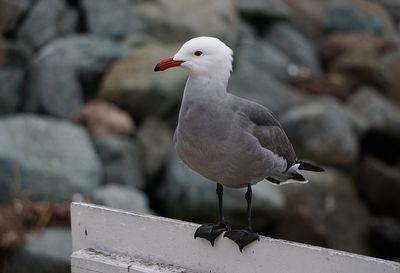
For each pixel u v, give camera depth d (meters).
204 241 5.16
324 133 15.30
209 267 5.16
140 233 5.39
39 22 16.38
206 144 5.38
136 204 12.55
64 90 15.11
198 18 17.39
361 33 20.58
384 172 15.52
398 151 16.89
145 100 14.77
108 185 13.31
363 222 14.93
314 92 17.47
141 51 15.69
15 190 12.24
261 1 19.30
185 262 5.25
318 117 15.35
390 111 17.09
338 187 14.69
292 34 19.34
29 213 11.80
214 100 5.36
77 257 5.48
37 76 15.17
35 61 15.36
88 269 5.43
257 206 12.98
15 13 16.22
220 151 5.40
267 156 5.64
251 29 18.88
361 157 16.27
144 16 17.19
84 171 12.87
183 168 13.65
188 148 5.47
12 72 15.33
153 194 13.91
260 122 5.76
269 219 13.28
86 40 15.81
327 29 20.61
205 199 13.12
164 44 16.97
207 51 5.36
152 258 5.36
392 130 16.77
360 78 18.33
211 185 13.23
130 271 5.25
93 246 5.59
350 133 15.70
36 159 12.70
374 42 19.66
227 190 13.04
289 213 13.82
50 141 13.09
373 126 16.66
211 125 5.34
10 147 12.66
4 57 15.42
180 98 14.98
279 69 17.67
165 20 17.19
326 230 14.05
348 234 14.51
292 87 17.59
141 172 14.01
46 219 11.83
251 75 16.58
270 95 16.34
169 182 13.59
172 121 15.07
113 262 5.33
